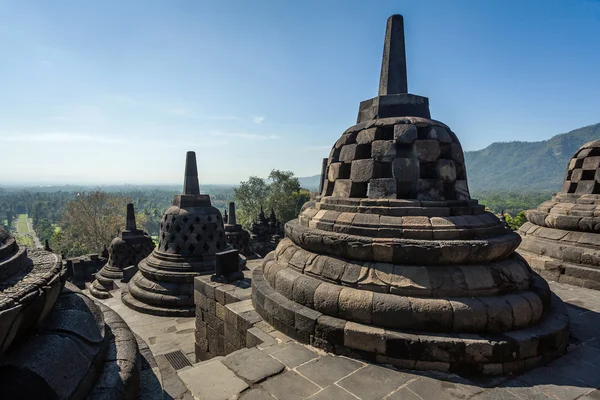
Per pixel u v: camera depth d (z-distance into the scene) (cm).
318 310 541
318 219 632
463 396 404
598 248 855
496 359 443
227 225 2303
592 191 960
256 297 657
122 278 1656
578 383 432
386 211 556
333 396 402
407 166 585
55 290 275
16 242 323
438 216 546
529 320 488
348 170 656
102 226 3953
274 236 3111
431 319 469
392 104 645
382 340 466
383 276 512
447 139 612
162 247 1296
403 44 665
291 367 465
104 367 292
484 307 467
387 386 422
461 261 510
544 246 959
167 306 1177
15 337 238
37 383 226
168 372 438
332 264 564
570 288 846
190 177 1341
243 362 476
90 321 308
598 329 605
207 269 1228
